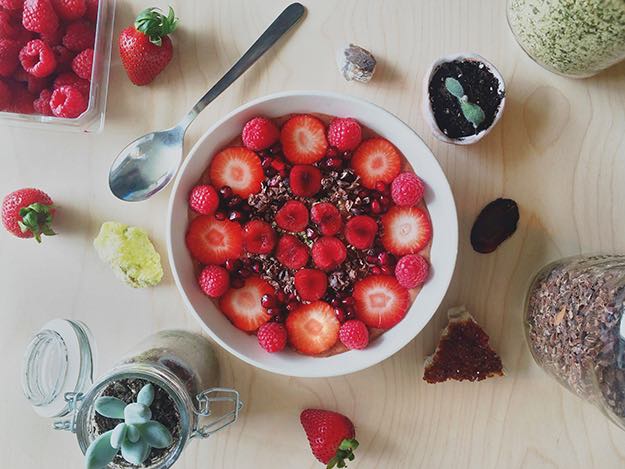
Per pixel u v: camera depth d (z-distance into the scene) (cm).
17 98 47
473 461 47
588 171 46
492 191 46
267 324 43
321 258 43
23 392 45
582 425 46
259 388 47
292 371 41
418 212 44
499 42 47
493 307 47
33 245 47
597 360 39
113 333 47
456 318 46
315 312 44
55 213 47
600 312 39
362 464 47
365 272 44
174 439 40
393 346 42
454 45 47
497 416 47
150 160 46
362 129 44
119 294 47
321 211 43
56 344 43
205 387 45
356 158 44
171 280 47
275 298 44
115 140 47
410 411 47
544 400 47
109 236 46
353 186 44
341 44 47
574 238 46
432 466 47
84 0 46
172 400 40
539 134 46
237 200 44
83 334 43
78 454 47
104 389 40
